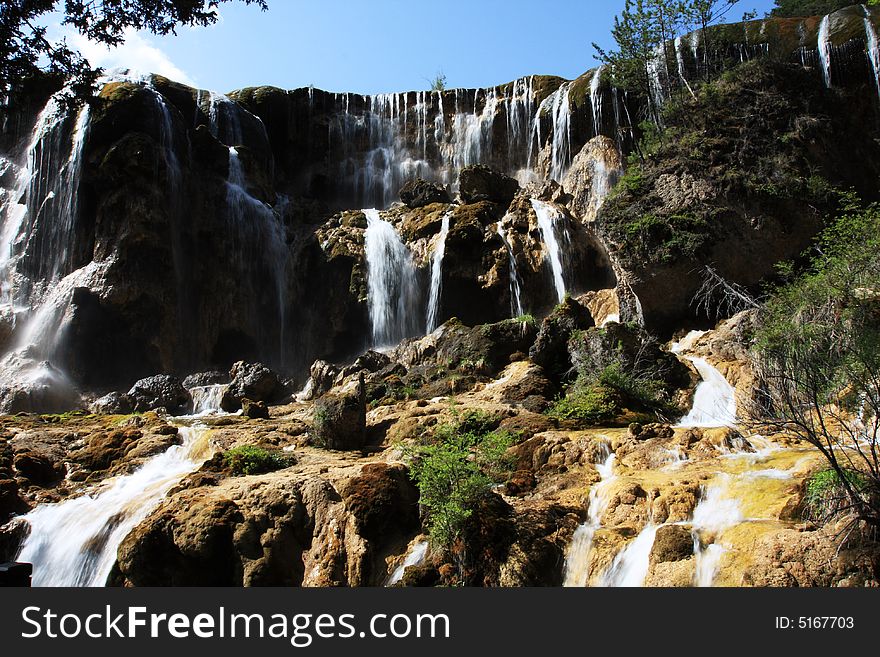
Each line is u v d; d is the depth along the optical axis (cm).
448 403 1623
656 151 2273
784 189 1966
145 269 2420
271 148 3316
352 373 2028
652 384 1566
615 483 1044
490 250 2506
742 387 1478
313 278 2731
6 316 2369
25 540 1216
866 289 1232
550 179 2836
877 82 2295
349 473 1152
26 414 1828
